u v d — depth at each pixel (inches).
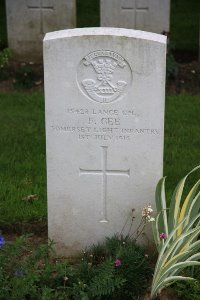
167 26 388.8
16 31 397.4
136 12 386.6
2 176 247.6
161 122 184.1
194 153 271.6
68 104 184.1
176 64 368.2
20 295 163.8
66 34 179.6
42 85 368.5
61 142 187.9
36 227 217.0
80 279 176.7
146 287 178.7
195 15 521.7
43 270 176.9
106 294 172.6
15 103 338.6
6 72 377.1
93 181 191.8
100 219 195.5
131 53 178.1
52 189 192.7
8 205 224.4
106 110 184.1
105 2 386.0
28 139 287.1
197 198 181.2
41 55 401.1
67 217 195.6
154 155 187.8
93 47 178.4
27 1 391.2
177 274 173.8
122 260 179.3
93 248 196.7
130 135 186.2
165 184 240.4
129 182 191.2
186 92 357.4
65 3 391.9
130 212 194.1
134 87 181.5
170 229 178.9
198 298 171.3
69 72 181.0
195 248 171.5
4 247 177.0
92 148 188.2
